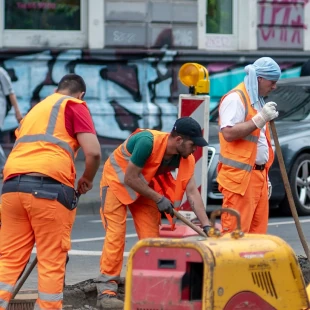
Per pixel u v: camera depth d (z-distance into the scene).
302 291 12.56
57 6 41.56
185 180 16.67
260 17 45.16
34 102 40.66
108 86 41.41
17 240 14.83
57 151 14.70
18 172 14.63
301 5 46.19
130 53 41.59
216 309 11.43
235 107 17.14
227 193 17.34
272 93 32.16
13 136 39.72
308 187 30.08
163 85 42.31
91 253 23.44
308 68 39.38
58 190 14.55
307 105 31.50
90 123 15.02
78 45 41.75
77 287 17.89
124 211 17.14
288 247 12.52
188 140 15.91
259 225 17.89
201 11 43.50
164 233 17.22
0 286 14.75
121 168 16.95
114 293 17.14
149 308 11.88
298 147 29.55
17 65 40.44
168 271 11.81
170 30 42.62
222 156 17.47
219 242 11.91
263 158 17.50
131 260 12.09
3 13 40.94
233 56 44.03
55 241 14.62
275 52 45.41
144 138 16.20
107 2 41.62
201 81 21.31
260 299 12.05
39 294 14.62
